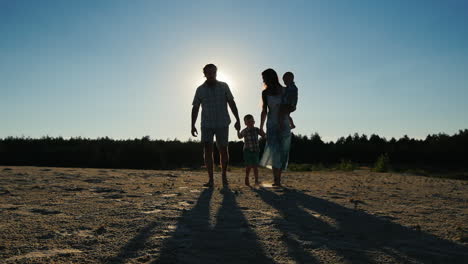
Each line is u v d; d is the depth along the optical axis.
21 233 2.52
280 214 3.37
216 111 5.62
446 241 2.52
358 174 11.73
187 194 4.64
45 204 3.73
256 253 2.16
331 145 32.91
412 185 7.22
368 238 2.58
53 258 2.02
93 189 5.08
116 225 2.80
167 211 3.38
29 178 6.38
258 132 6.29
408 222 3.15
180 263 1.96
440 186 7.18
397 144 33.25
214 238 2.46
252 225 2.87
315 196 4.80
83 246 2.25
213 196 4.49
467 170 24.56
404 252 2.25
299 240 2.46
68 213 3.26
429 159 28.94
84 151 22.62
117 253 2.12
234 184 6.36
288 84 5.68
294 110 5.64
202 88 5.64
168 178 7.39
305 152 30.81
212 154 5.71
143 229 2.68
